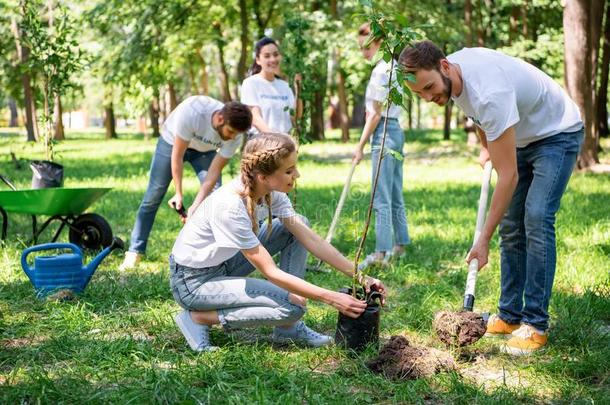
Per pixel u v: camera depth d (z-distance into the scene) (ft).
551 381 10.94
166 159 19.12
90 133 135.85
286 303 11.92
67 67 25.57
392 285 17.61
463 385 10.46
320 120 81.10
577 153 12.56
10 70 80.94
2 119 187.32
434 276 18.10
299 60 21.36
